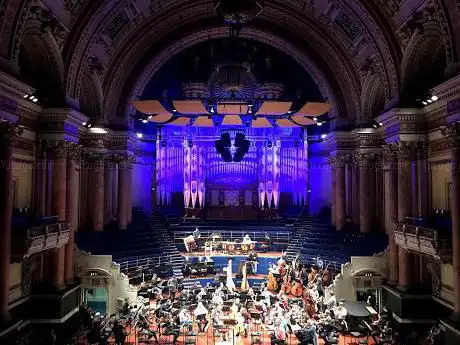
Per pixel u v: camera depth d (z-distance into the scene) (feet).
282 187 105.91
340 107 84.28
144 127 102.47
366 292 69.41
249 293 65.00
